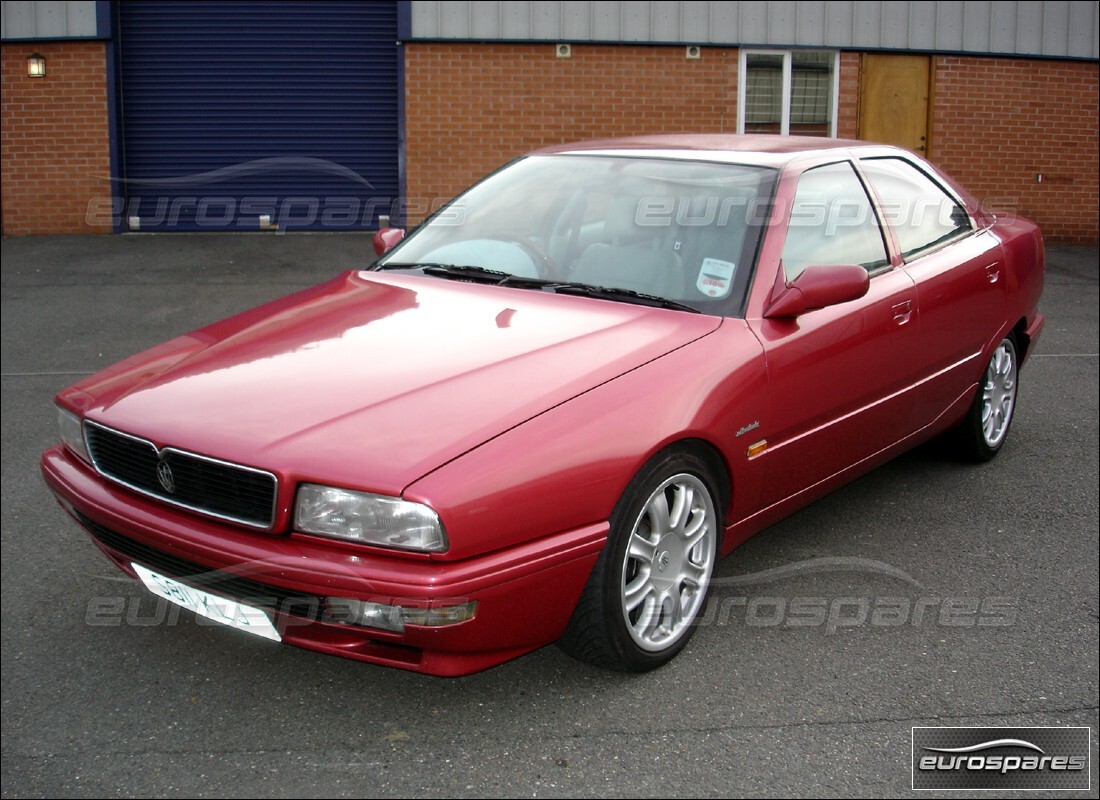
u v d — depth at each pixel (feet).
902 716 9.87
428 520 8.50
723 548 11.26
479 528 8.68
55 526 14.15
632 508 9.76
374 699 10.06
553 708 9.91
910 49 41.65
